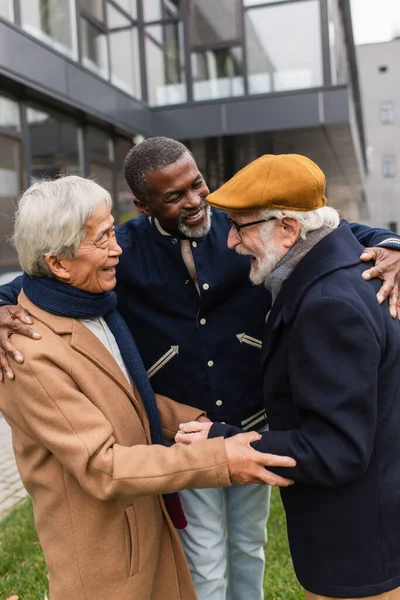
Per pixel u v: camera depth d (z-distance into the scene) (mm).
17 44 6449
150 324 1942
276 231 1463
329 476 1327
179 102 9734
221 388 1948
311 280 1383
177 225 1849
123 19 9398
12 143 6910
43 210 1381
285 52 9164
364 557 1446
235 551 2137
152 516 1612
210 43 9492
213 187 13641
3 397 1442
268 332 1506
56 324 1446
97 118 8258
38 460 1465
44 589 2625
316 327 1320
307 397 1330
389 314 1438
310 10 8992
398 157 43969
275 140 10180
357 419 1306
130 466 1367
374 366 1308
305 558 1511
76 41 8031
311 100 9016
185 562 1704
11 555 2932
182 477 1379
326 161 13367
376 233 1772
